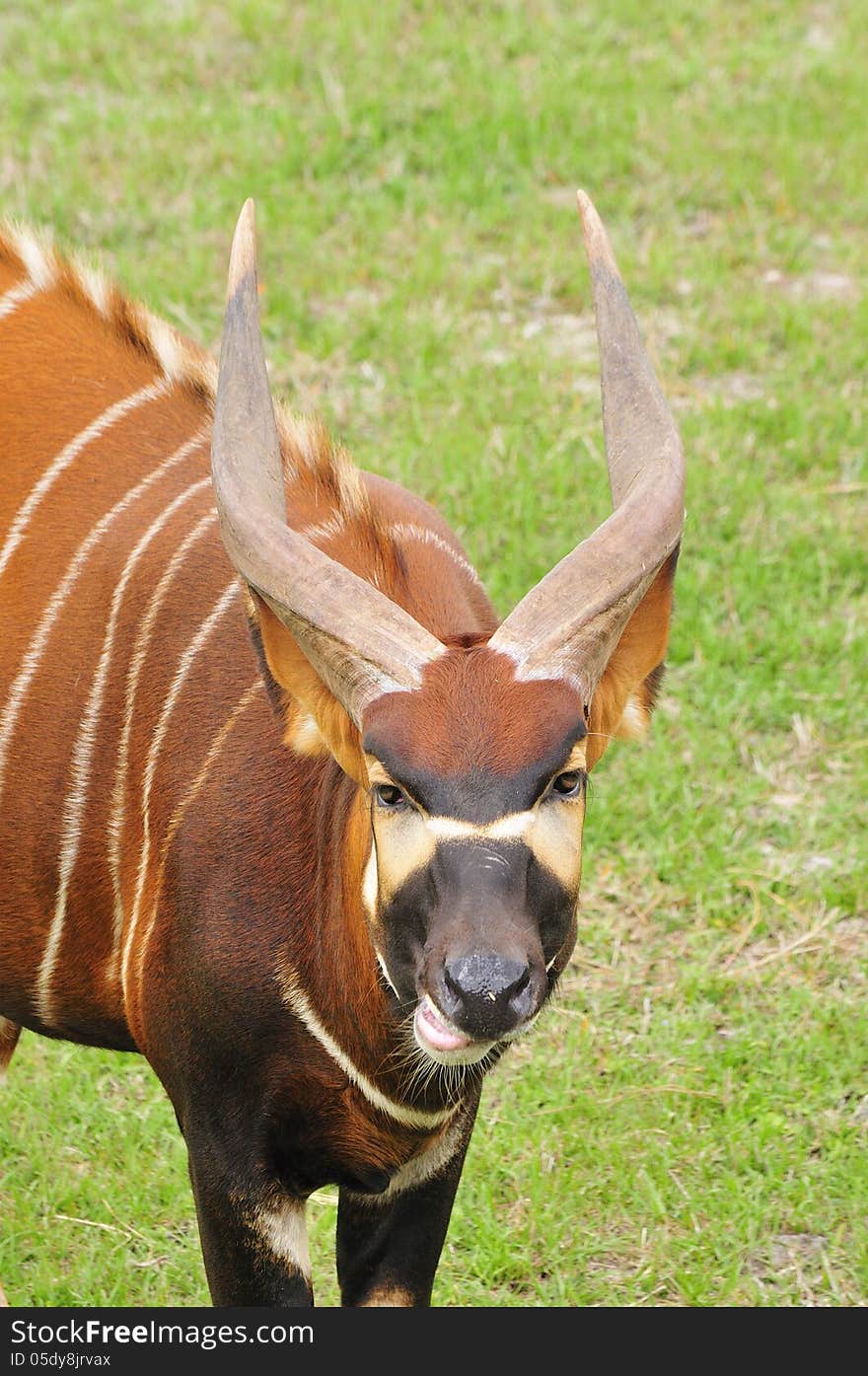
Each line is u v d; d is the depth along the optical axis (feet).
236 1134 27.32
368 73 74.54
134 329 32.60
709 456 55.72
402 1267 29.43
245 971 26.58
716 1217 35.42
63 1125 37.37
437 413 57.26
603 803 44.88
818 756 47.16
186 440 31.40
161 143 70.18
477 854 22.56
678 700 48.65
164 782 28.30
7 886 30.48
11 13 79.61
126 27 78.43
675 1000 40.60
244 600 28.07
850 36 80.79
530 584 50.55
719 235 67.67
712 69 77.25
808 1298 34.12
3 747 30.40
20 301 33.01
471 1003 21.74
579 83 75.00
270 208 66.54
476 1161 36.55
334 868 26.00
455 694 23.41
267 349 60.29
